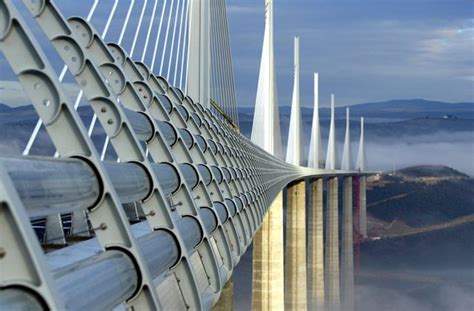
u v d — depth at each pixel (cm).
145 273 504
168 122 944
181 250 662
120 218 492
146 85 932
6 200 330
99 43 784
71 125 473
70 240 823
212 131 1544
